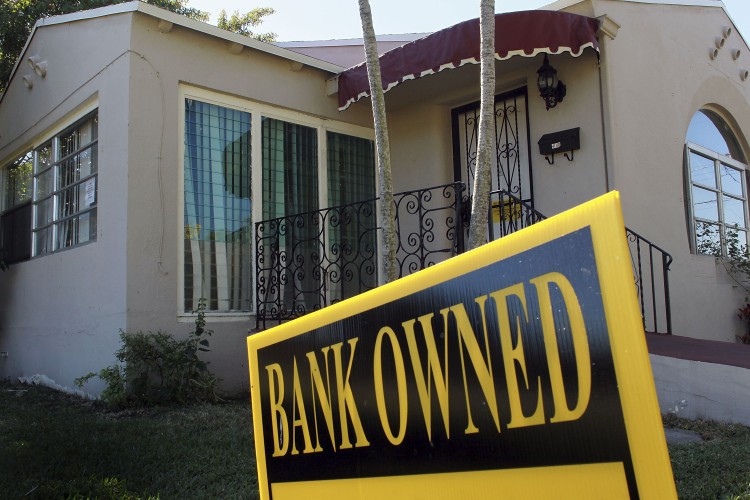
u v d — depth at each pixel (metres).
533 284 1.12
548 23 5.96
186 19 6.45
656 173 7.10
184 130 6.58
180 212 6.43
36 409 5.90
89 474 3.84
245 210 6.96
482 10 4.60
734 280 8.80
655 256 6.87
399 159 8.18
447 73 7.03
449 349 1.30
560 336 1.07
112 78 6.41
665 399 4.71
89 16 6.86
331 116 7.78
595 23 6.39
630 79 6.84
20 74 8.72
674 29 7.87
